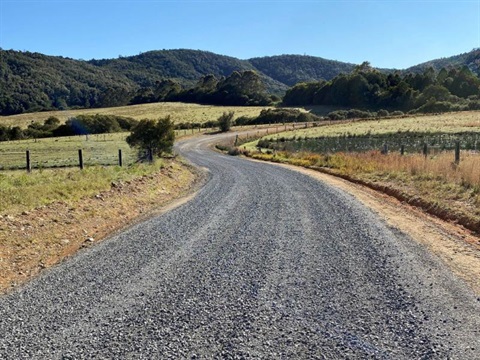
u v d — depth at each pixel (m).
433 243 7.52
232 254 7.10
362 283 5.58
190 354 3.84
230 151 45.06
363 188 15.44
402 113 94.31
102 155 35.62
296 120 93.88
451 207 9.98
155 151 32.16
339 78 128.38
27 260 7.04
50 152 39.97
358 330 4.24
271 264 6.50
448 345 3.89
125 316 4.70
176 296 5.27
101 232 9.23
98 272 6.30
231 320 4.54
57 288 5.65
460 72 121.69
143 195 13.84
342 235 8.20
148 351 3.91
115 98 165.00
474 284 5.42
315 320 4.50
